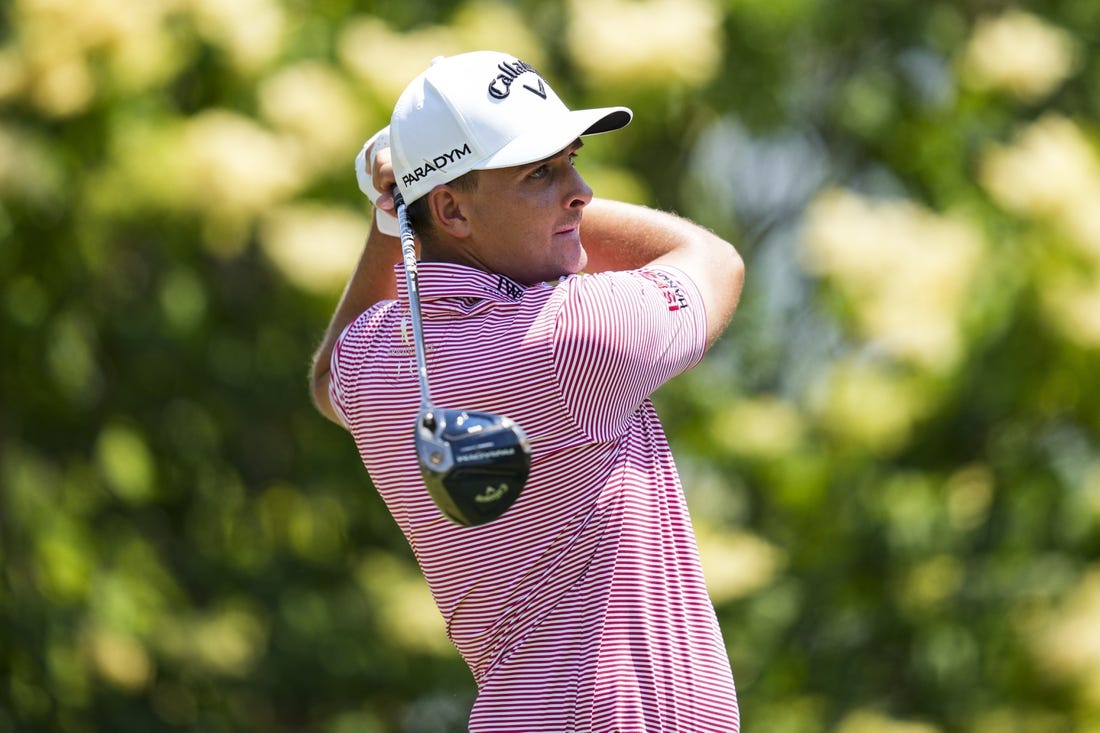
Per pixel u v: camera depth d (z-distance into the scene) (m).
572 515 8.99
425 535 9.34
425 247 9.73
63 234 28.53
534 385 8.91
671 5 28.36
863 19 34.91
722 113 32.41
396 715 33.44
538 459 8.96
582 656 8.88
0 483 32.62
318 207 27.22
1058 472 30.52
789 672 31.61
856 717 30.16
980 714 29.86
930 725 30.30
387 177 10.09
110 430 32.97
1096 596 29.14
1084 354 28.50
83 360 31.92
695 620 9.02
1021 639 29.97
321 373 11.22
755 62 32.72
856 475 30.61
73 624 31.84
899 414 29.50
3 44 28.78
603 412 8.98
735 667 31.22
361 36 28.06
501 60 9.38
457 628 9.38
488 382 8.98
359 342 9.73
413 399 9.20
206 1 27.47
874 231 28.70
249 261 31.20
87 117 27.56
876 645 31.83
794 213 36.34
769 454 30.77
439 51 28.20
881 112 35.00
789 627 31.78
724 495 32.09
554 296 9.06
